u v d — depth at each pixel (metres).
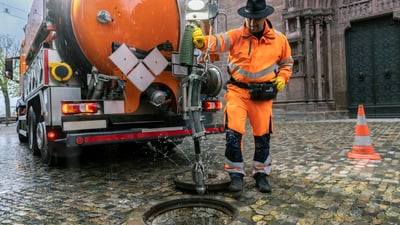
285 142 6.44
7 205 3.09
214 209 2.92
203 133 3.20
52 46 4.44
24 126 8.14
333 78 12.02
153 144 6.16
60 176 4.34
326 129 8.44
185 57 3.14
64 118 3.95
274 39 3.17
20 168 5.02
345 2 11.69
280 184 3.41
